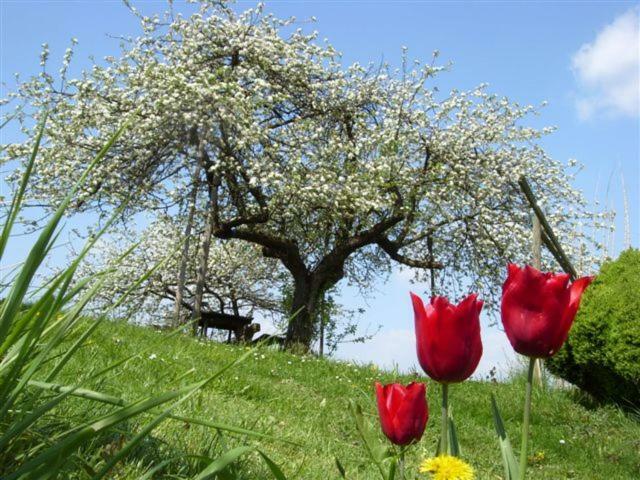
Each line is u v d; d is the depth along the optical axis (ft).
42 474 5.23
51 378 6.13
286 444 13.96
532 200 32.94
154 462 8.68
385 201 58.03
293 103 62.13
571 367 31.45
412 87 62.85
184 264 56.39
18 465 6.68
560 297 4.86
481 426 25.86
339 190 56.80
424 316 5.10
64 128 51.47
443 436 5.15
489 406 28.32
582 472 22.26
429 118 61.93
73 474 7.16
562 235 62.44
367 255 71.67
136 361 18.57
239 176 56.75
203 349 28.68
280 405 20.49
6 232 5.33
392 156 59.26
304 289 61.98
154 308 76.13
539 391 31.91
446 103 62.34
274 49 58.08
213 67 58.39
